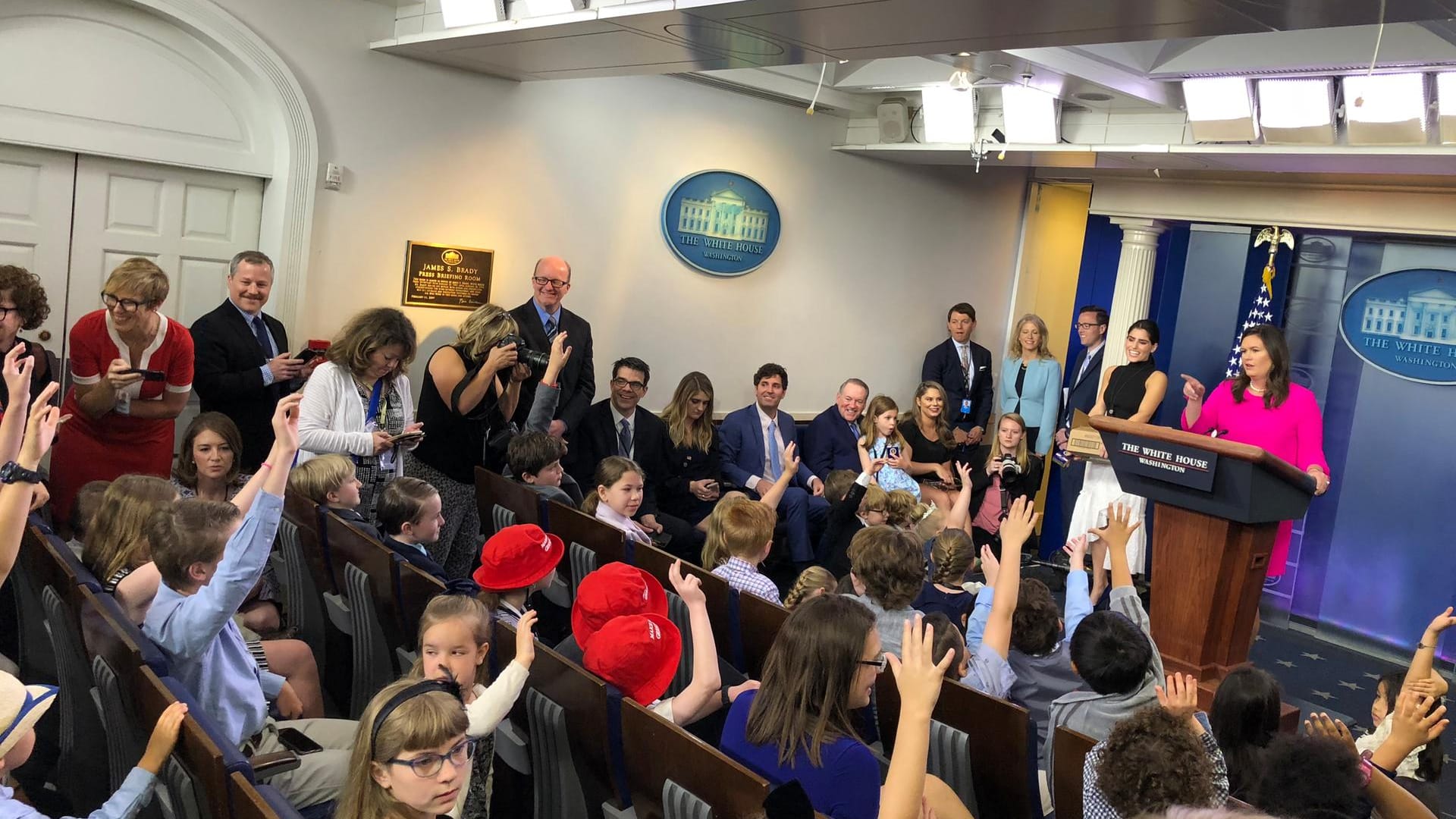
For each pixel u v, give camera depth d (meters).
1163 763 2.09
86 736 2.83
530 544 3.26
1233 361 7.85
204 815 2.14
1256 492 4.12
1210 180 7.82
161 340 4.29
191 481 4.08
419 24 5.64
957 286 9.11
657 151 7.11
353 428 4.49
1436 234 6.97
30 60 4.92
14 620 3.74
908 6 3.75
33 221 5.09
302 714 3.47
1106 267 8.74
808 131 7.89
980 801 2.98
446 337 6.36
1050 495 8.70
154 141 5.30
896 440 7.14
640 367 6.37
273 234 5.68
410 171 6.05
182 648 2.62
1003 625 3.24
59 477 4.26
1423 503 7.18
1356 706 6.12
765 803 1.66
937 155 7.70
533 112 6.50
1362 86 5.45
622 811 2.61
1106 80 5.77
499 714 2.55
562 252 6.77
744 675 3.57
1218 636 4.43
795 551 6.62
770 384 7.02
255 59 5.38
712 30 4.36
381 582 3.33
